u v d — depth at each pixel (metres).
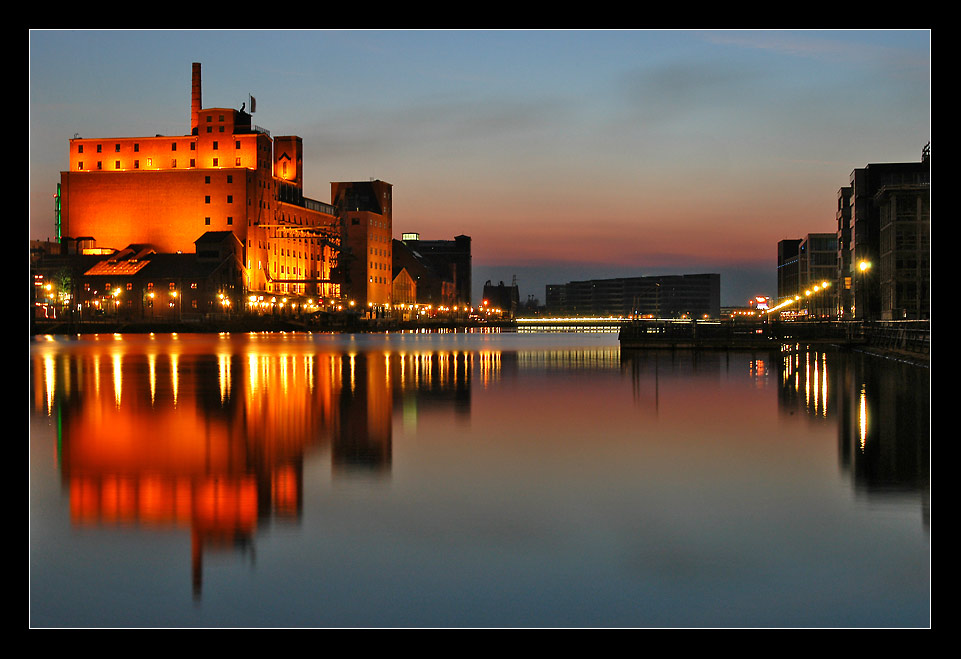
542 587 10.45
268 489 15.57
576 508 14.24
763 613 9.68
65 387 37.69
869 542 12.13
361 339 131.88
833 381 40.78
